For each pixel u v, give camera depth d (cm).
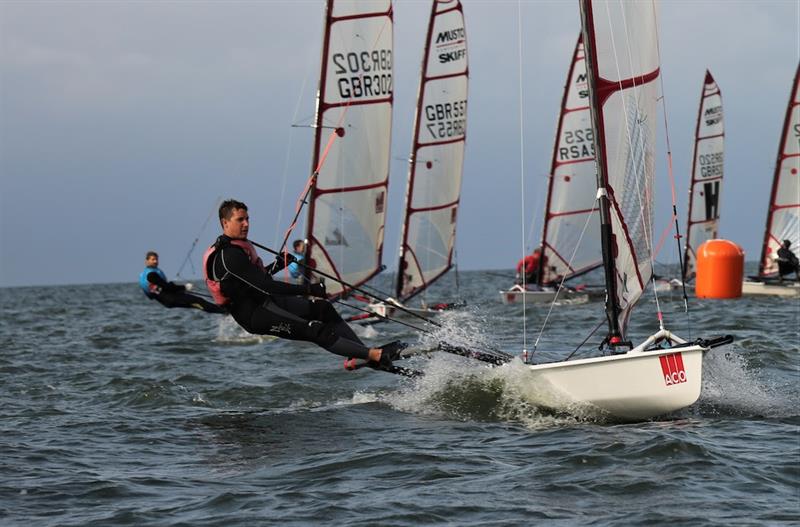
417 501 1460
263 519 1388
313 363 3331
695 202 9238
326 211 4994
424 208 5838
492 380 2175
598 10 2209
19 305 11119
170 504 1481
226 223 2033
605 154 2217
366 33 4956
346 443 1889
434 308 5384
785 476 1559
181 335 4941
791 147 7575
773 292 6894
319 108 4928
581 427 1989
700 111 9175
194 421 2192
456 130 5847
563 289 6881
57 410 2389
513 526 1337
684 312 5281
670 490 1491
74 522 1393
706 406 2192
